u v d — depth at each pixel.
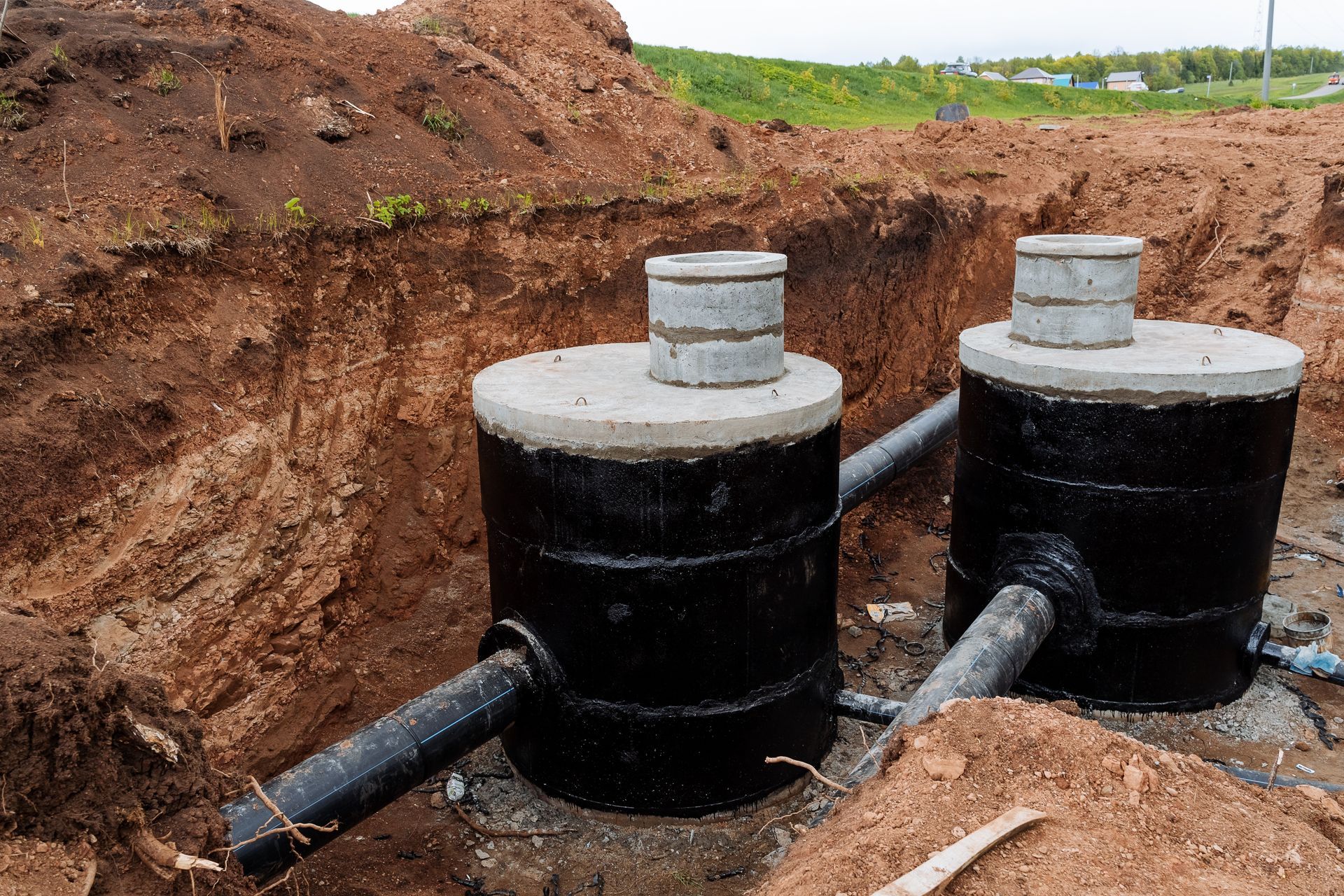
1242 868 4.14
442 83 11.06
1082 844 4.16
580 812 7.25
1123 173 16.28
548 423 6.43
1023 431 8.32
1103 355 8.38
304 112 9.52
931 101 28.38
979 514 9.06
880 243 12.95
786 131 14.96
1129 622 8.22
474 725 6.62
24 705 3.32
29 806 3.35
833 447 7.21
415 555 8.93
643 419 6.28
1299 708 8.76
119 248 6.95
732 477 6.41
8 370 6.00
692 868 6.78
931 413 11.36
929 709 6.45
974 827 4.25
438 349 9.07
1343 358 13.77
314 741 7.78
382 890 6.61
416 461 9.06
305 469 7.98
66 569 5.93
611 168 11.58
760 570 6.69
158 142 8.30
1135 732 8.38
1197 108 32.69
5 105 7.89
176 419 6.71
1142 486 7.87
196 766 3.95
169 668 6.52
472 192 9.53
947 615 10.03
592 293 10.12
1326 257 13.93
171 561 6.53
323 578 7.96
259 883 5.51
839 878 4.02
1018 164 16.12
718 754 6.92
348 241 8.42
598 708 6.86
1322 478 13.22
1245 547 8.21
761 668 6.90
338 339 8.36
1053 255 8.48
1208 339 8.99
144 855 3.60
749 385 7.18
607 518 6.46
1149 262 15.43
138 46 9.12
